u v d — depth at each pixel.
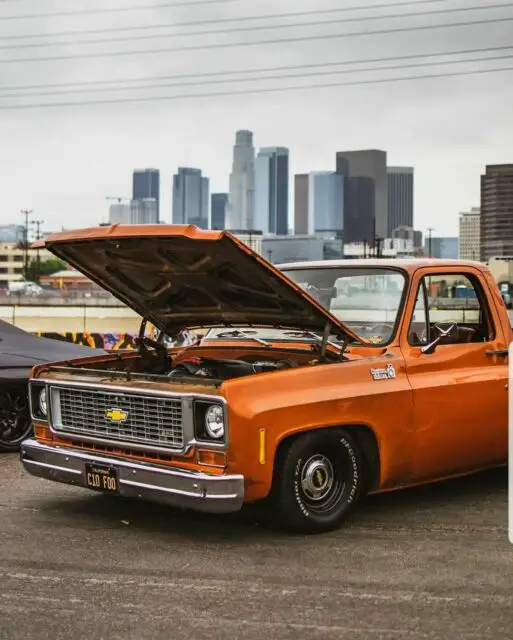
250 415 4.96
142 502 6.25
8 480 6.95
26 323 35.34
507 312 6.59
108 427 5.48
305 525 5.37
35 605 4.18
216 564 4.83
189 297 6.15
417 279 6.08
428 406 5.86
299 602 4.25
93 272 6.10
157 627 3.92
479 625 3.97
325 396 5.30
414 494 6.61
